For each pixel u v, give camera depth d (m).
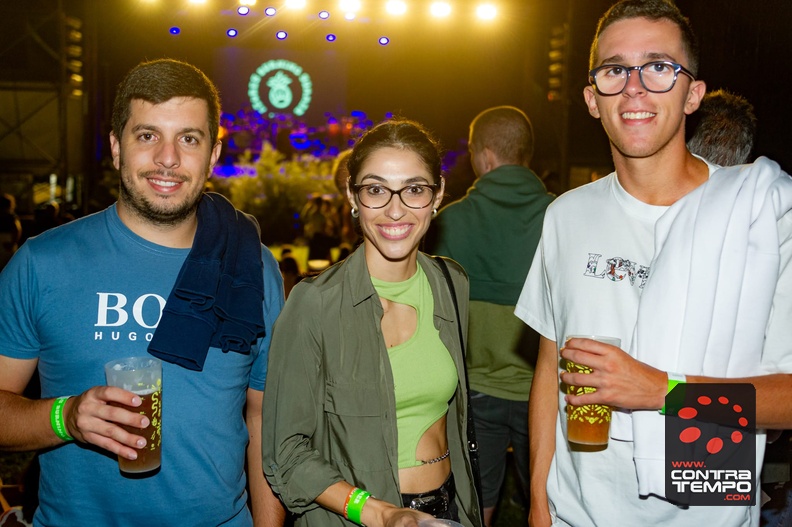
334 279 2.08
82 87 12.09
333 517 2.03
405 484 2.07
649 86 1.83
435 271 2.21
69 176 11.95
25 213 11.33
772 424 1.76
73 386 1.89
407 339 2.12
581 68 10.62
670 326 1.81
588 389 1.81
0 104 11.31
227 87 18.09
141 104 1.87
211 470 1.95
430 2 12.44
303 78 17.94
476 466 2.19
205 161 1.94
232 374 1.99
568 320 2.03
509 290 3.42
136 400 1.67
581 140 11.20
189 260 1.95
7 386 1.91
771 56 5.32
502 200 3.41
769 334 1.80
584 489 1.98
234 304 1.98
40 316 1.88
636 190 1.93
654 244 1.90
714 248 1.77
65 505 1.88
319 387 2.04
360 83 17.72
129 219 1.94
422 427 2.10
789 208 1.76
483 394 3.47
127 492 1.88
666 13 1.85
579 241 2.02
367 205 2.02
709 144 2.51
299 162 16.22
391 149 2.00
